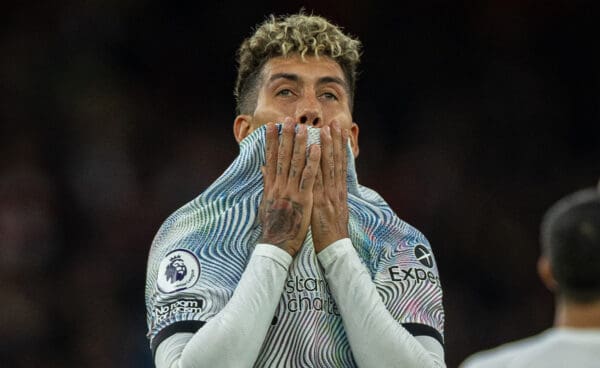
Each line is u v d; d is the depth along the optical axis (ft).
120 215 135.13
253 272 45.14
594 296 40.98
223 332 43.55
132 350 123.85
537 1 163.84
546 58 161.79
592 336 40.63
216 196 48.52
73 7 152.35
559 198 148.77
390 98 155.84
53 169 139.23
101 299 127.13
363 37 157.48
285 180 46.88
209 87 152.56
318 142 47.93
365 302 45.39
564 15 163.53
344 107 49.83
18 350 121.80
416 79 157.58
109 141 142.92
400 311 47.55
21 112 144.05
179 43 153.48
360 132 151.23
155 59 152.46
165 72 152.05
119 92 148.66
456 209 142.20
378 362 44.62
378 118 153.79
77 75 148.25
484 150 152.05
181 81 152.05
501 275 136.15
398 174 145.38
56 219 133.59
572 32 162.81
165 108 149.48
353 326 45.21
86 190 137.18
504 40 161.89
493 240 139.13
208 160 144.15
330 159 47.50
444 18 160.86
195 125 149.48
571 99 159.63
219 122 150.61
